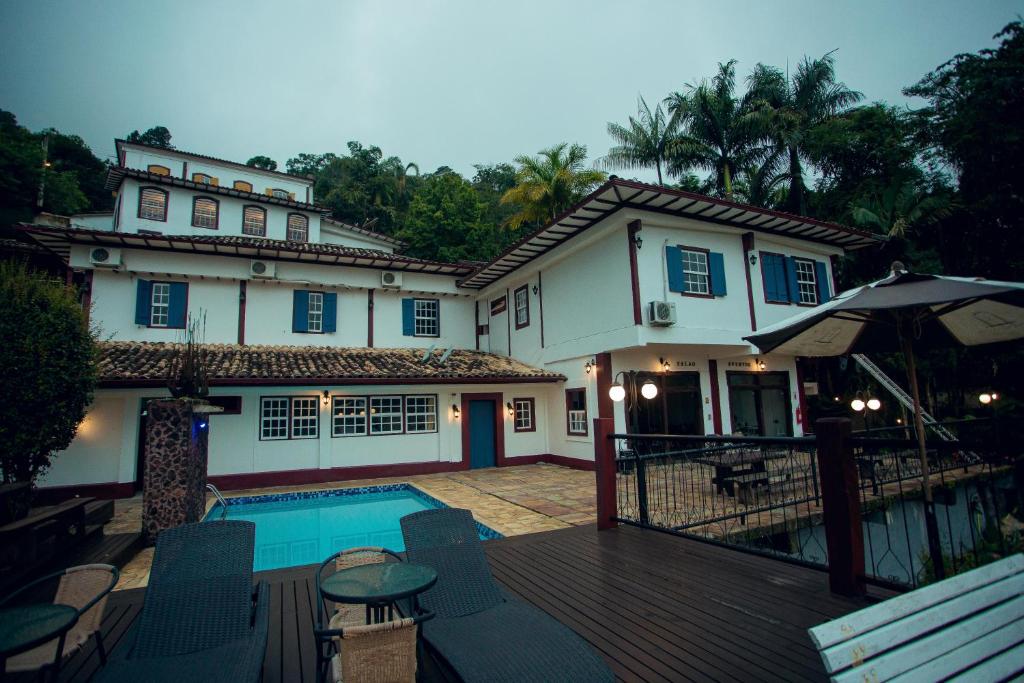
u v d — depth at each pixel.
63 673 3.37
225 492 12.50
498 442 16.03
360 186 37.12
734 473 9.38
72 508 6.37
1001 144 17.78
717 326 13.78
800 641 3.58
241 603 3.44
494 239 30.02
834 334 5.67
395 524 10.23
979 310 4.75
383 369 14.57
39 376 6.63
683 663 3.31
